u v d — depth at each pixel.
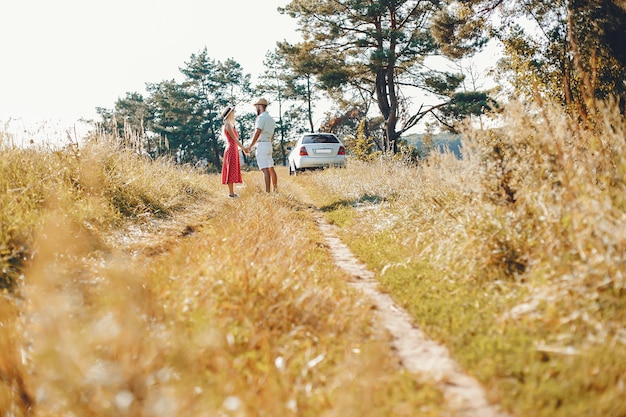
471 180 5.96
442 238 6.15
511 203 5.39
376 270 6.11
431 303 4.52
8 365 2.91
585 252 3.96
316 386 3.16
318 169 22.69
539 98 5.43
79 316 3.71
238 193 13.91
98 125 11.14
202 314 3.72
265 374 3.20
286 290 4.40
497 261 4.88
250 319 3.91
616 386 2.79
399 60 33.88
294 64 34.53
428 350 3.74
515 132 5.74
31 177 7.27
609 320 3.42
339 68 33.31
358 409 2.69
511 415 2.81
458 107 30.95
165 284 4.42
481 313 4.14
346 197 12.97
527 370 3.13
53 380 2.55
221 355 3.29
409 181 10.73
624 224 3.80
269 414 2.74
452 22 25.39
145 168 11.39
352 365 3.16
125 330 2.90
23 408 2.74
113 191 8.81
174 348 3.16
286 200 12.42
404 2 32.25
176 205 10.65
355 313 4.32
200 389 2.93
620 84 17.88
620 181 4.59
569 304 3.63
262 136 13.27
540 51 20.67
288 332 3.88
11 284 4.70
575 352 3.16
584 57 18.92
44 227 5.59
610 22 18.83
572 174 4.71
